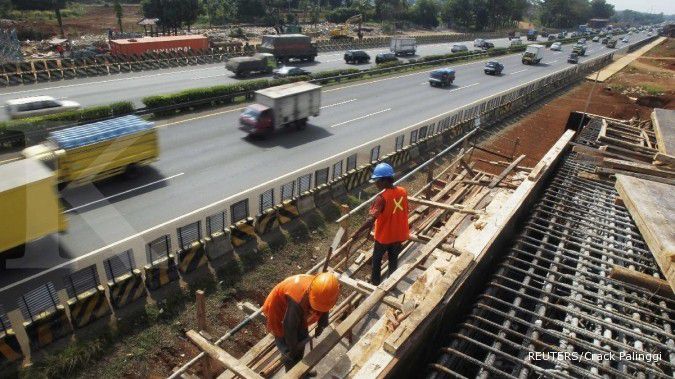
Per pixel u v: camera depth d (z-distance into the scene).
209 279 11.15
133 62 34.91
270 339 6.16
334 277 4.05
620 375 4.69
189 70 37.06
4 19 56.97
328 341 4.51
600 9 173.12
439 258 6.74
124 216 13.42
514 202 8.04
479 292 6.85
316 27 78.69
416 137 20.80
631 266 6.80
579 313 5.65
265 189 15.96
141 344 9.25
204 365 6.36
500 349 5.25
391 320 5.20
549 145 24.33
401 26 97.12
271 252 12.64
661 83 46.69
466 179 12.60
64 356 8.59
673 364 4.85
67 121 20.27
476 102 31.97
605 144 13.27
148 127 15.80
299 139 21.72
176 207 14.22
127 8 83.06
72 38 51.38
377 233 6.54
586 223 8.26
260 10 77.12
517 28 122.75
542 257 7.23
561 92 39.78
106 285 10.04
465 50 58.22
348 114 26.88
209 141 20.58
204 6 76.06
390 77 40.19
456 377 4.84
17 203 10.38
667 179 9.45
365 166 17.19
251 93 28.38
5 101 24.58
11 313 9.21
